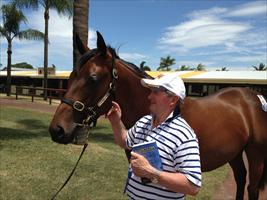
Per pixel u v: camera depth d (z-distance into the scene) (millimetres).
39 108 20703
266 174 4340
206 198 5871
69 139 3215
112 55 3395
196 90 28359
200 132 3619
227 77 25984
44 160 7484
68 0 23688
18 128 12391
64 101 3258
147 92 3525
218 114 3857
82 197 5422
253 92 4422
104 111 3402
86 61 3330
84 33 9180
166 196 2266
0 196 5230
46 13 27906
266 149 4238
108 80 3350
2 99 28359
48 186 5789
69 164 7250
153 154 2197
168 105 2295
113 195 5586
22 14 31188
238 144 3969
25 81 44062
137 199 2324
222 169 8133
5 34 32438
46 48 28469
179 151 2188
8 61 34031
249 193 4328
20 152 8125
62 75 36438
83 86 3254
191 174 2131
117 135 2889
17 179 6070
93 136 11523
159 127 2297
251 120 4113
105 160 7875
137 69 3578
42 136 10609
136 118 3561
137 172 2158
